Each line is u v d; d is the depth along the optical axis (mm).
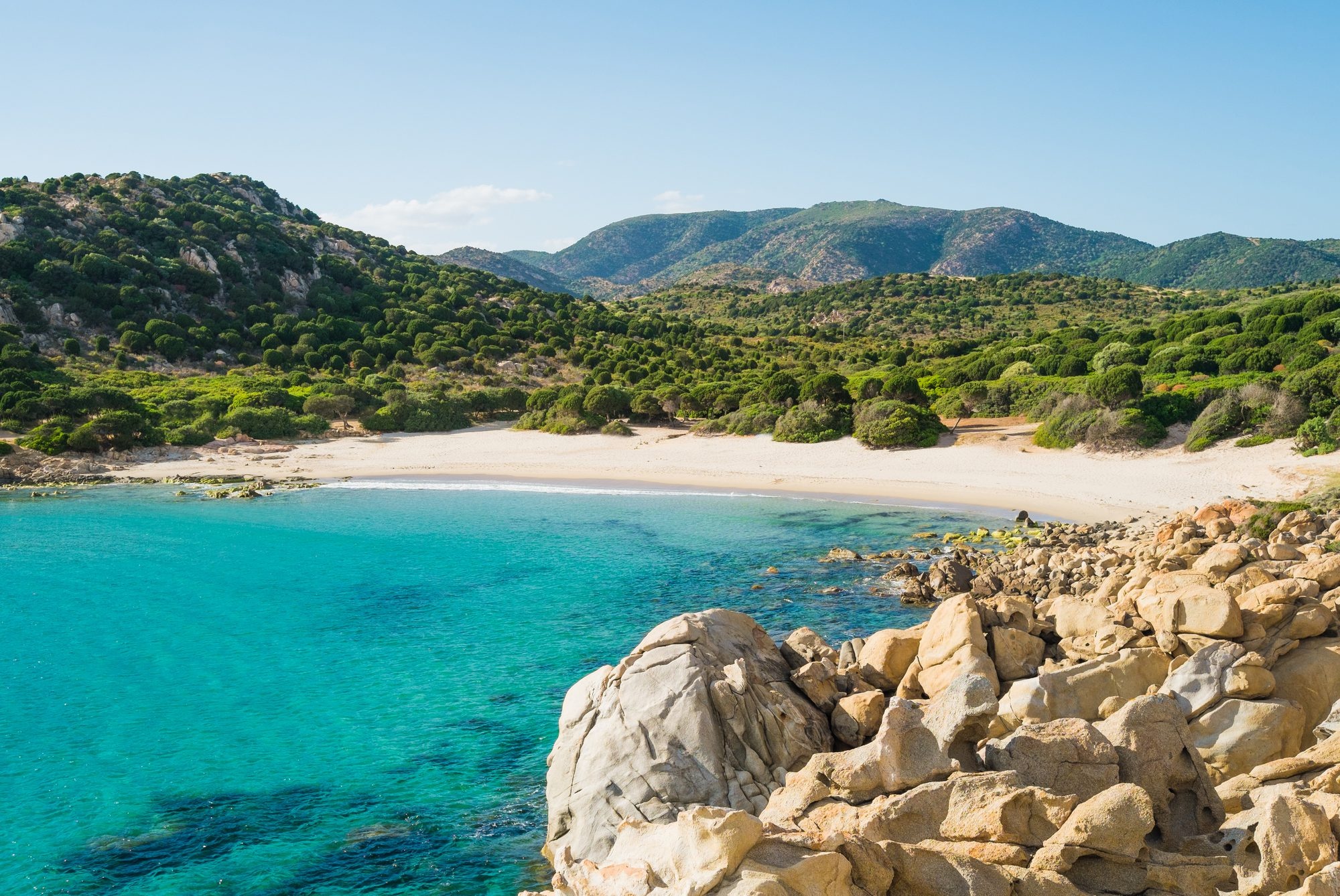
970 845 10977
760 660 19094
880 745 13109
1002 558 40969
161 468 84312
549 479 76188
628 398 110312
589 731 17328
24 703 26484
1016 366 106000
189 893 16812
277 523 57625
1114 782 12445
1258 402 66062
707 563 43969
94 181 198250
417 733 23922
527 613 35438
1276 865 10102
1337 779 11891
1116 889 10508
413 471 82312
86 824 19359
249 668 29438
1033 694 16266
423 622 34469
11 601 38469
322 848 18281
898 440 78500
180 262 162875
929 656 19062
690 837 10156
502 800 20172
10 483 76312
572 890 11133
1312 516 35625
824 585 38750
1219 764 14344
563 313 199125
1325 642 16438
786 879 9539
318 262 191500
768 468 75688
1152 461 65250
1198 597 16719
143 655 30922
